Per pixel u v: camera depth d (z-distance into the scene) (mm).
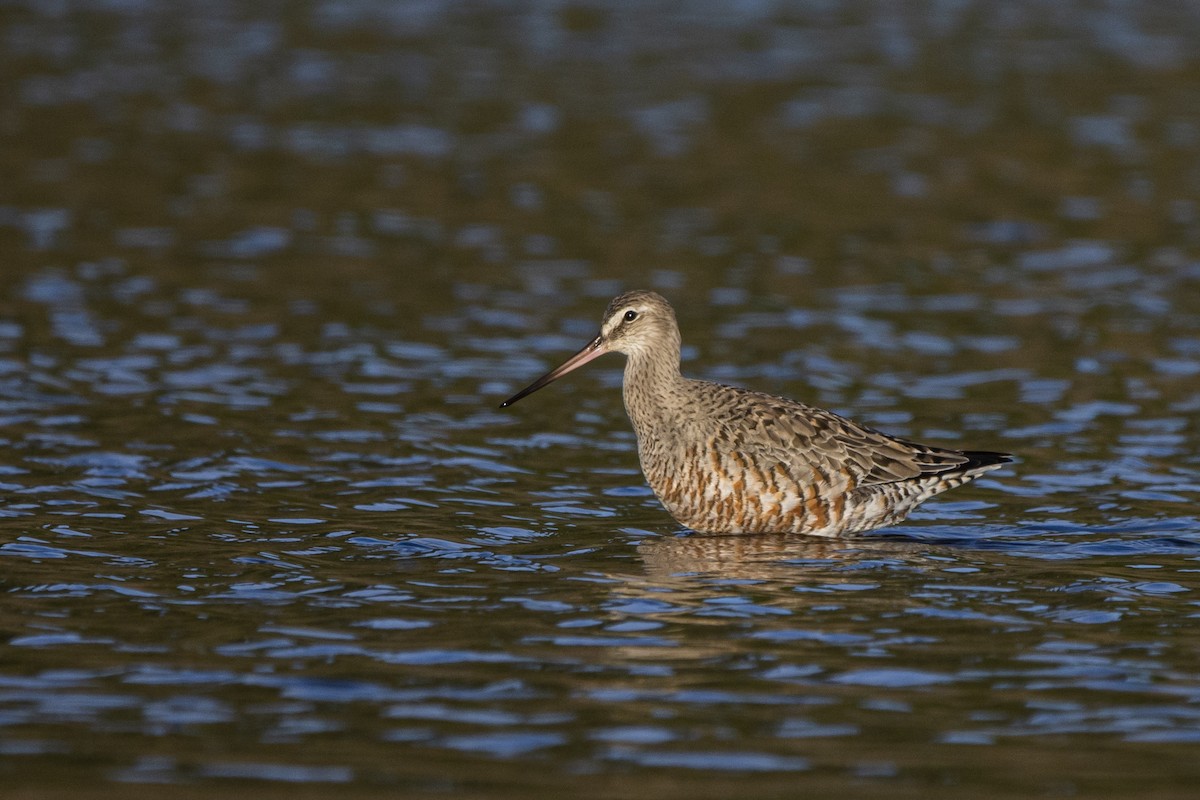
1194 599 11906
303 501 14344
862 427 13867
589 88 34156
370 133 30578
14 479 14625
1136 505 14508
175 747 9125
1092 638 11047
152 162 28344
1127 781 8812
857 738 9375
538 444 16516
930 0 44031
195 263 22969
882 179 27969
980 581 12375
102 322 20172
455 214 25797
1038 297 21969
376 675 10242
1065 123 31469
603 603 11750
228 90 33625
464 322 20688
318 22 40688
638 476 15602
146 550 12812
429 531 13578
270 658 10516
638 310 14125
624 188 27375
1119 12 42344
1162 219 25609
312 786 8664
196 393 17641
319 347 19516
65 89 33250
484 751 9141
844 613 11578
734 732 9445
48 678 10086
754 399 13867
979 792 8672
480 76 35125
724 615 11500
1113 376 18734
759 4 43281
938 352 19719
